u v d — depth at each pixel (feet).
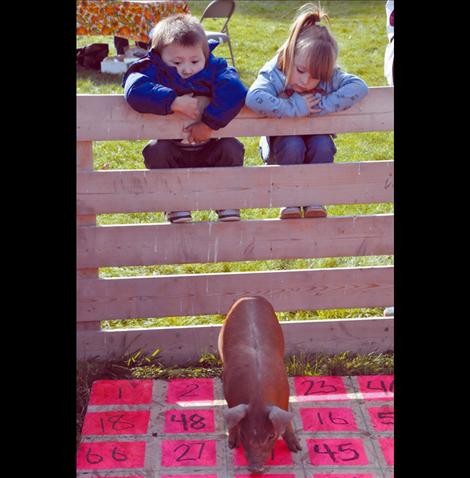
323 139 14.33
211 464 11.78
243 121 13.91
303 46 13.46
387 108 13.92
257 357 11.69
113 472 11.58
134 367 14.47
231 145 14.26
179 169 13.91
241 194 14.14
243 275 14.60
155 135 13.69
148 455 11.99
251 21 47.01
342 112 13.98
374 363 14.64
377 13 49.01
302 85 13.74
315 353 15.08
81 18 30.45
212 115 13.44
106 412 13.08
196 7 48.93
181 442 12.31
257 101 13.50
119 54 35.42
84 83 31.76
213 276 14.52
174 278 14.46
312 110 13.71
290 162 14.20
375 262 19.20
